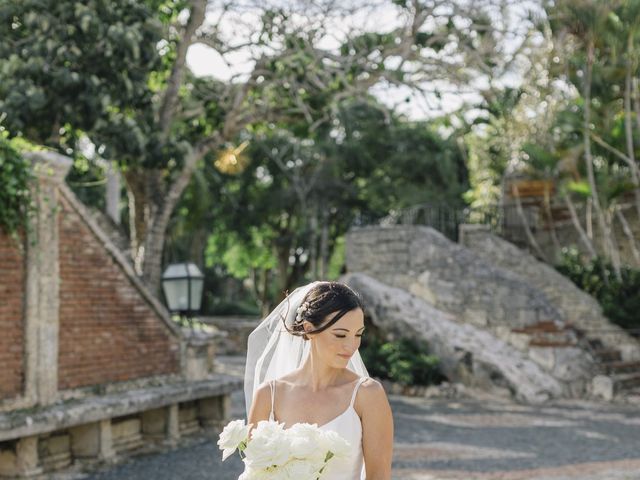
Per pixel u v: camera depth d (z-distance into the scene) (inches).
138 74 572.4
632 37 679.1
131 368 434.0
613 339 748.6
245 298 1973.4
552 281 832.3
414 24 639.1
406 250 800.3
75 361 390.9
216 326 1192.8
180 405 474.6
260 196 1406.3
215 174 1293.1
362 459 129.4
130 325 435.2
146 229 719.1
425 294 777.6
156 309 455.2
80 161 669.9
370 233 827.4
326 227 1366.9
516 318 725.3
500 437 475.2
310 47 638.5
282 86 691.4
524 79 786.2
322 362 129.4
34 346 359.6
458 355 695.7
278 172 1395.2
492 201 1067.3
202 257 1550.2
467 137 1050.7
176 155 607.8
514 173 982.4
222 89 704.4
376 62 654.5
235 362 986.1
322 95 694.5
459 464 391.9
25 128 561.6
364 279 800.3
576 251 927.7
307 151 1348.4
